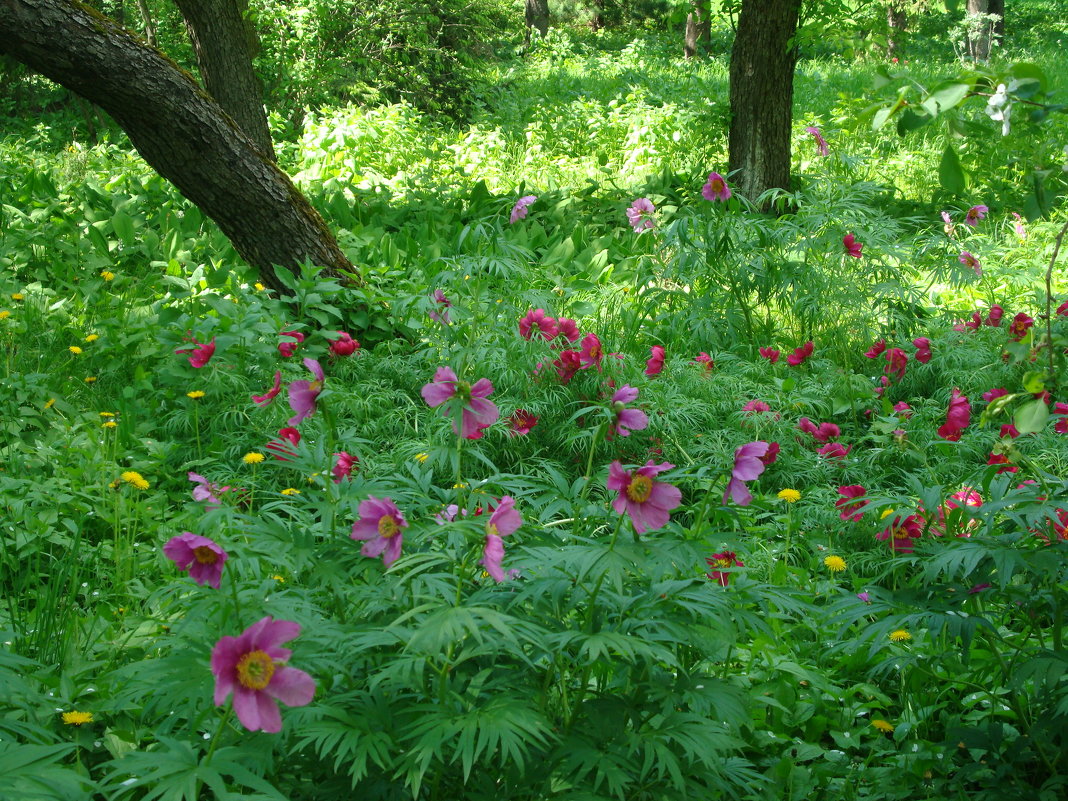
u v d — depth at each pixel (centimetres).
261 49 1439
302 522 236
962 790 248
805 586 347
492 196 947
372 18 1461
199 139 555
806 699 297
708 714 219
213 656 162
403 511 239
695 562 212
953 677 295
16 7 491
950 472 420
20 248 681
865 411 512
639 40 2477
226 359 497
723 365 544
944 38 2081
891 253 582
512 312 508
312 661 197
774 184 905
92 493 399
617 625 204
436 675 202
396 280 643
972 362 514
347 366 509
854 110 1083
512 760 200
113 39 523
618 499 203
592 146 1248
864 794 266
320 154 1127
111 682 274
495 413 228
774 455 266
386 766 190
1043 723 240
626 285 637
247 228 585
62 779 170
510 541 232
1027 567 237
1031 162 226
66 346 554
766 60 880
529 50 2492
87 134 1305
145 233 739
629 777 192
